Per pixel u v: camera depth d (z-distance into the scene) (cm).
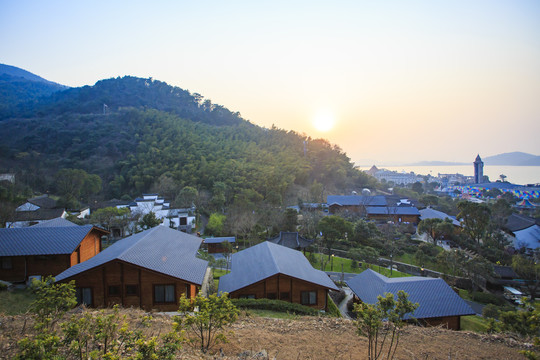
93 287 1436
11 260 1853
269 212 4719
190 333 936
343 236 4316
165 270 1466
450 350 989
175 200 5266
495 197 10556
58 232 2038
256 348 898
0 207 3662
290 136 10869
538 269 2944
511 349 1023
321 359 854
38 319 787
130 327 977
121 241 2006
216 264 3100
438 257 3319
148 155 7194
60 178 5606
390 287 1888
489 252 3966
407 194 8856
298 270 1862
